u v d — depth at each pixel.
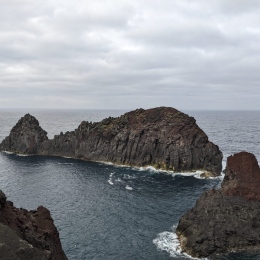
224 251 56.12
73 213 74.44
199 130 127.31
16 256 24.05
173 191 92.56
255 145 184.38
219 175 112.75
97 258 54.16
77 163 134.38
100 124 151.00
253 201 62.09
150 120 134.75
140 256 55.00
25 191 92.19
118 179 107.12
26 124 160.00
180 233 62.41
